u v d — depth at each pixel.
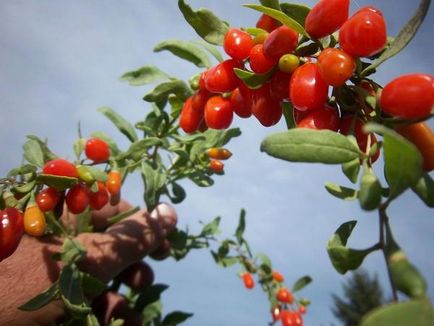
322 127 0.12
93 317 0.20
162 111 0.23
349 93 0.12
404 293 0.07
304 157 0.10
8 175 0.16
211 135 0.25
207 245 0.31
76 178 0.16
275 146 0.10
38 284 0.20
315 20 0.12
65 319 0.20
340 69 0.12
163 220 0.27
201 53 0.20
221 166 0.25
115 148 0.24
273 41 0.13
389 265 0.09
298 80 0.12
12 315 0.19
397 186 0.09
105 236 0.24
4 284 0.19
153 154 0.23
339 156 0.11
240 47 0.14
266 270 0.32
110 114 0.24
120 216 0.25
